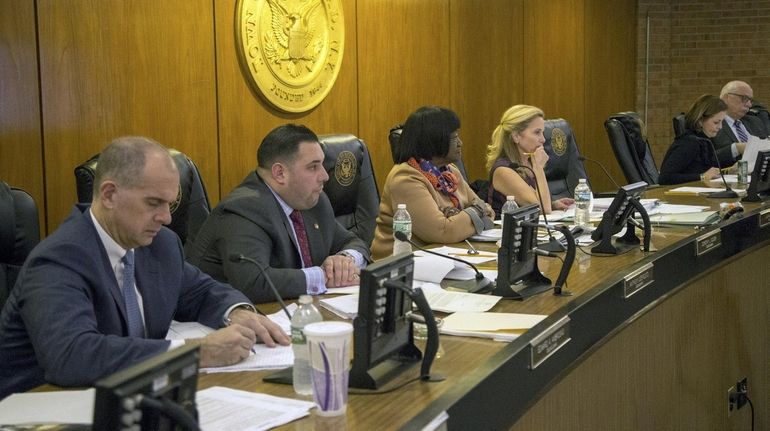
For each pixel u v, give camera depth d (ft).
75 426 4.59
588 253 9.58
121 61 12.80
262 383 5.48
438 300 7.36
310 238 8.85
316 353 4.78
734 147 19.62
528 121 13.05
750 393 12.17
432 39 19.98
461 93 21.21
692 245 9.97
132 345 5.64
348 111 17.46
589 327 7.47
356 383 5.29
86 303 5.92
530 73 24.16
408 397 5.14
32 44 11.68
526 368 6.19
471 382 5.40
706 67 30.12
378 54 18.22
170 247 6.88
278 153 8.40
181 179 9.17
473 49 21.61
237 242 8.04
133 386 3.46
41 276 5.90
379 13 18.21
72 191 12.26
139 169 6.10
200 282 7.17
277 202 8.53
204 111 14.19
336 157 10.83
